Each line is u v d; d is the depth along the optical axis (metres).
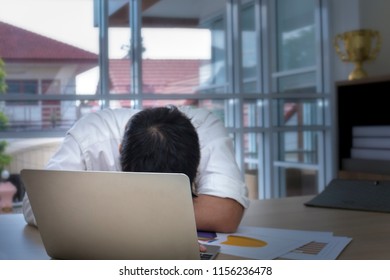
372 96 3.06
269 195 3.98
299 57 4.12
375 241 1.08
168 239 0.83
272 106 3.95
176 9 3.72
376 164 2.80
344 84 2.99
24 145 3.35
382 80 2.79
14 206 3.31
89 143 1.36
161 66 3.69
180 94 3.72
